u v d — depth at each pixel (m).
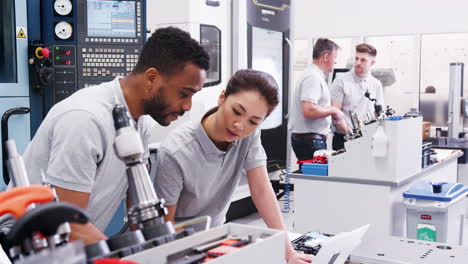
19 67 2.57
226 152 1.61
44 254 0.45
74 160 1.21
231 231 0.87
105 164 1.30
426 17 5.61
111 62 2.81
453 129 5.05
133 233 0.71
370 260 1.49
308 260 1.36
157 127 3.50
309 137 4.47
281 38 4.92
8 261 0.82
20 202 0.58
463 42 5.45
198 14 3.86
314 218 3.26
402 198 3.18
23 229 0.54
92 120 1.24
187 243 0.76
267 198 1.79
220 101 1.56
